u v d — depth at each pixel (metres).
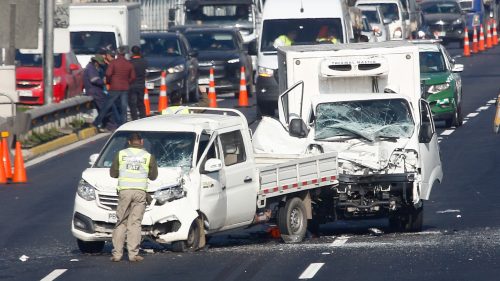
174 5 173.25
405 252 48.06
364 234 56.28
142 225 47.94
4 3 85.38
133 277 43.56
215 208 49.50
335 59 63.44
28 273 44.91
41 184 70.56
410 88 63.78
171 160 49.53
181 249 48.78
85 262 47.34
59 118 92.38
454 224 57.31
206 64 123.38
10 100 83.31
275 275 43.34
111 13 115.88
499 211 60.47
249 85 126.06
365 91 64.19
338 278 42.53
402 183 54.34
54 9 93.88
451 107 93.06
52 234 55.19
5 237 54.50
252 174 51.94
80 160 80.00
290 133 57.56
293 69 64.62
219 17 146.25
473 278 41.84
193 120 51.62
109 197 48.28
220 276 43.28
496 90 123.50
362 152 55.19
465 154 80.38
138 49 96.44
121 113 94.88
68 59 106.12
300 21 100.75
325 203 55.34
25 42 85.88
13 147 81.75
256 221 52.75
